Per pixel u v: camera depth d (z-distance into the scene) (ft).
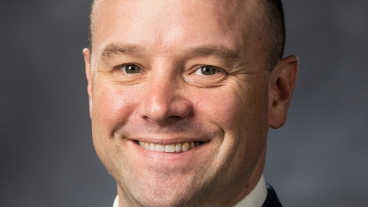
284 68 5.78
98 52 5.10
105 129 5.08
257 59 5.05
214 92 4.79
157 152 4.93
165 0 4.63
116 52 4.81
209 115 4.76
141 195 4.97
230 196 5.29
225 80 4.83
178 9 4.60
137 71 4.91
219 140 4.86
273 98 5.72
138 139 4.97
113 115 4.97
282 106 5.83
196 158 4.87
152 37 4.59
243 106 4.92
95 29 5.25
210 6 4.67
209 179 4.93
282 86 5.80
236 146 4.93
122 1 4.82
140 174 4.99
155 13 4.61
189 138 4.83
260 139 5.27
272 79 5.56
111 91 4.99
